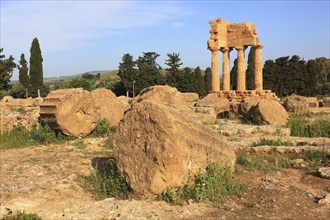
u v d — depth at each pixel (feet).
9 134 51.03
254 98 76.59
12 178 29.73
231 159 32.24
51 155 39.68
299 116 70.38
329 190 27.84
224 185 27.94
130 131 26.84
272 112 65.82
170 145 25.43
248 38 122.01
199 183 27.09
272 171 34.55
